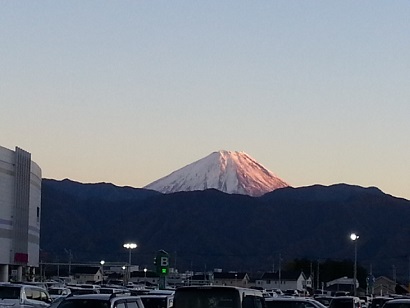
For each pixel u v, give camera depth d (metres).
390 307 23.23
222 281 129.88
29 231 98.81
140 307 22.03
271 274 129.62
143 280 122.69
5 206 91.06
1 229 89.94
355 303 41.31
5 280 90.12
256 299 20.19
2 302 32.16
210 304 19.19
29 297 33.25
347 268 135.88
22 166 95.75
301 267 139.62
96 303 20.17
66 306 20.28
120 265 139.00
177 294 19.42
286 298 28.88
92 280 129.38
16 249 93.50
